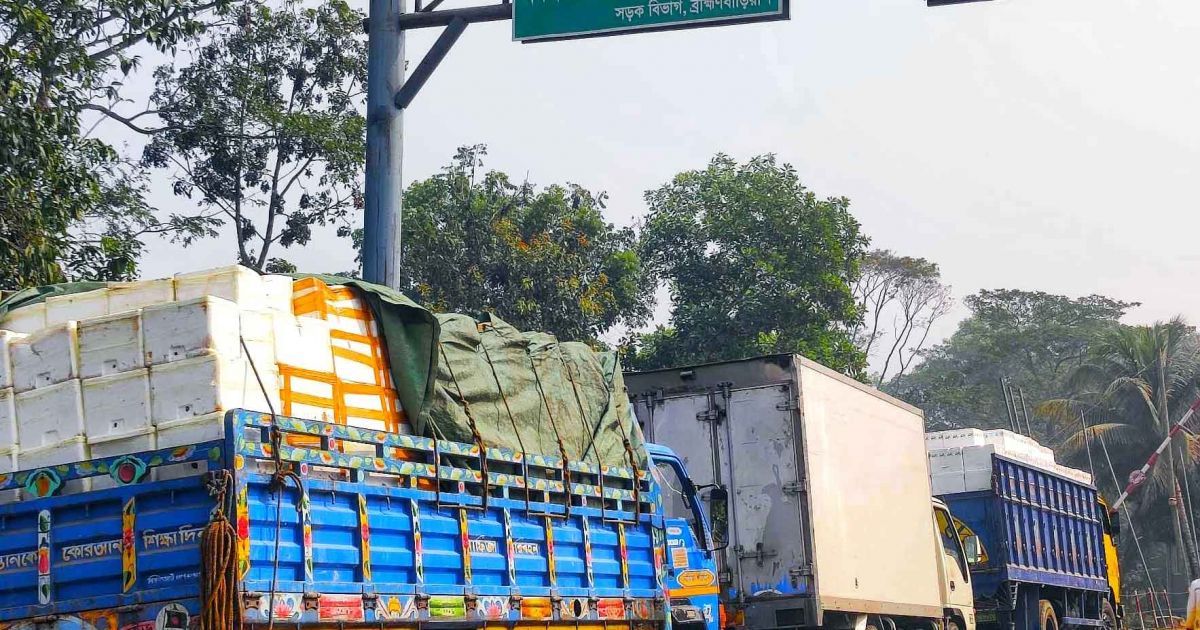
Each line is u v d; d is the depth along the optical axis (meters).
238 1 19.52
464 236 26.77
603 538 8.52
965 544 16.31
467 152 27.53
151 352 6.26
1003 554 17.59
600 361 9.49
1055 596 20.47
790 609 11.59
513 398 8.14
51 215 13.26
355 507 6.51
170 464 5.95
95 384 6.31
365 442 6.63
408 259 26.52
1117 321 61.41
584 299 27.20
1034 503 19.36
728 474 12.09
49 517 6.13
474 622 7.11
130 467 5.99
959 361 64.25
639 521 9.01
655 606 8.99
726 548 11.82
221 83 21.88
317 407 6.79
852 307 33.91
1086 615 22.23
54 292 7.16
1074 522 21.34
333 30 22.39
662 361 33.03
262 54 22.22
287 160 22.34
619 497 8.75
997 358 61.47
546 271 26.72
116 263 14.67
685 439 12.34
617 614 8.48
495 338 8.32
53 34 14.62
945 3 9.86
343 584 6.29
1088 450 40.47
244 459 5.87
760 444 12.04
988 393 60.94
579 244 28.52
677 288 33.84
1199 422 40.47
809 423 12.09
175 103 21.64
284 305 6.95
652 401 12.54
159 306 6.31
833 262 33.53
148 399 6.21
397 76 11.32
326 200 22.75
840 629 12.42
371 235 11.14
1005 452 18.67
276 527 6.00
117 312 6.68
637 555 8.91
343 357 7.09
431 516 7.01
